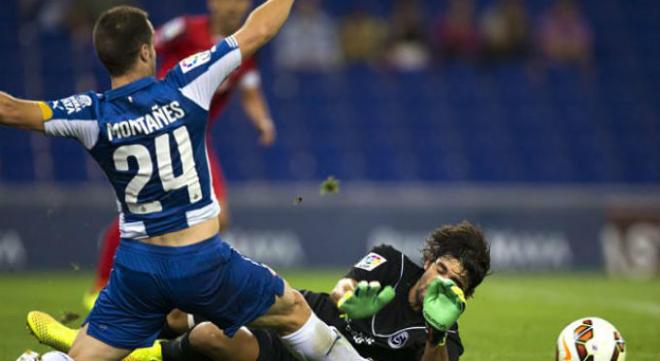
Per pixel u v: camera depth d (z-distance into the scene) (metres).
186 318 19.95
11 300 37.09
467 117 73.12
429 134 71.75
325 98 72.44
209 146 30.91
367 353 19.05
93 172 63.06
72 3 70.69
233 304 16.91
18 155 63.12
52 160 63.25
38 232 53.16
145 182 16.61
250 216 56.75
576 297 41.78
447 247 18.52
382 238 58.00
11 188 60.47
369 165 69.25
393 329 18.92
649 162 72.31
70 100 16.72
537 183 70.12
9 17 71.56
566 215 59.50
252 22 17.59
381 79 74.00
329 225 57.66
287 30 73.69
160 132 16.62
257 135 68.38
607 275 57.47
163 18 72.62
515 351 25.19
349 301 16.36
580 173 70.94
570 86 75.69
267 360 18.67
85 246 53.69
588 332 19.08
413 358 19.00
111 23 16.86
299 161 68.38
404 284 19.06
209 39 30.62
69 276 51.16
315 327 17.58
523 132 72.88
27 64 69.44
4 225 52.78
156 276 16.59
